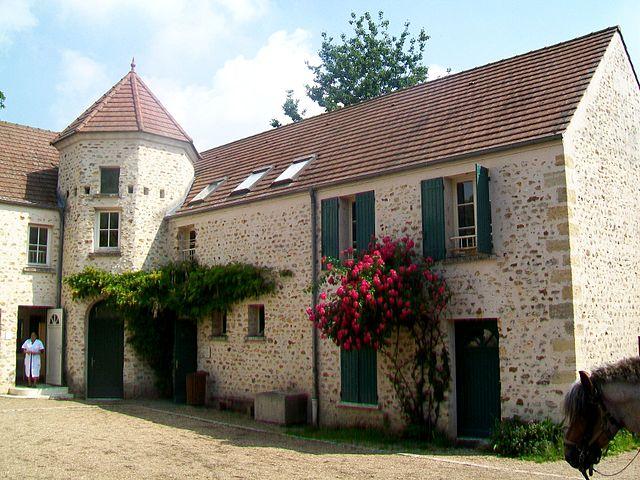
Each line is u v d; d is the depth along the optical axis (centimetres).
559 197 1028
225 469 866
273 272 1486
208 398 1633
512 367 1048
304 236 1427
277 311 1466
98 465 873
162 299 1705
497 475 828
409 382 1180
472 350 1138
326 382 1340
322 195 1402
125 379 1725
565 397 478
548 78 1258
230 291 1552
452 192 1194
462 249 1152
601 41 1283
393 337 1212
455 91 1462
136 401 1683
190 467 877
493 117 1231
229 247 1619
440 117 1372
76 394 1698
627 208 1245
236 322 1578
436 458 955
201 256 1703
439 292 1130
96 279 1698
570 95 1147
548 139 1041
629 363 468
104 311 1759
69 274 1770
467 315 1116
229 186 1755
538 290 1034
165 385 1767
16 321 1714
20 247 1745
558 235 1021
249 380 1520
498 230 1095
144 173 1795
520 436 974
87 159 1781
